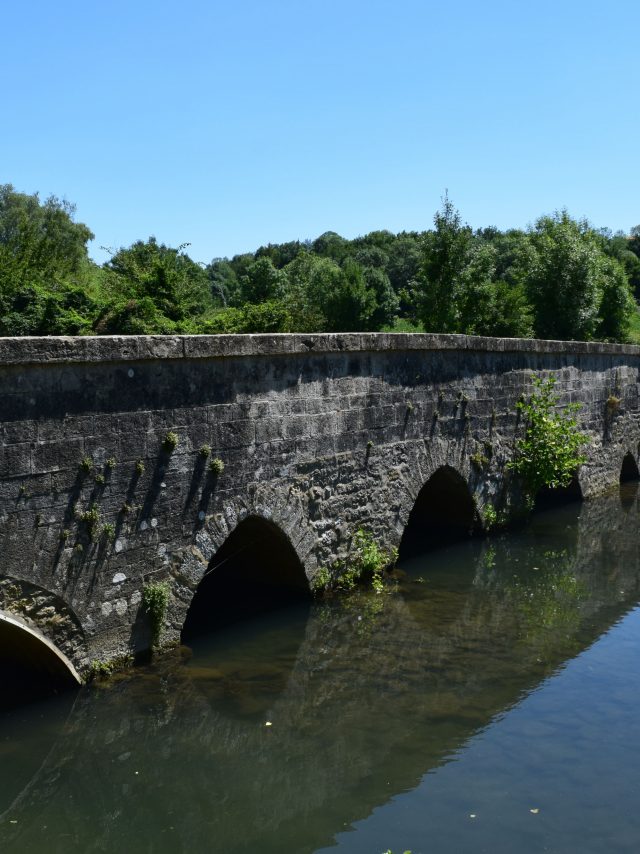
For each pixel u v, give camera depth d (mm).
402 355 13703
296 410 11523
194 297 23688
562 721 8961
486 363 16156
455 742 8477
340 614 12109
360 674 10078
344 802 7406
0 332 17656
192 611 12227
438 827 7004
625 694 9648
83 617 8859
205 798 7445
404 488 13906
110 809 7246
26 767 7805
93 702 8820
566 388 19688
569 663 10562
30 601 8297
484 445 16281
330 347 11922
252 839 6828
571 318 34000
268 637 11156
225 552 12781
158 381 9453
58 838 6855
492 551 15984
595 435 21500
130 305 19203
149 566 9539
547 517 19156
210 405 10141
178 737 8430
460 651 10898
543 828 7000
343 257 84188
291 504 11547
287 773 7844
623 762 8117
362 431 12867
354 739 8516
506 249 55219
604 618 12305
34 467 8180
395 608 12531
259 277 40781
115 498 9047
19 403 8008
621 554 16016
